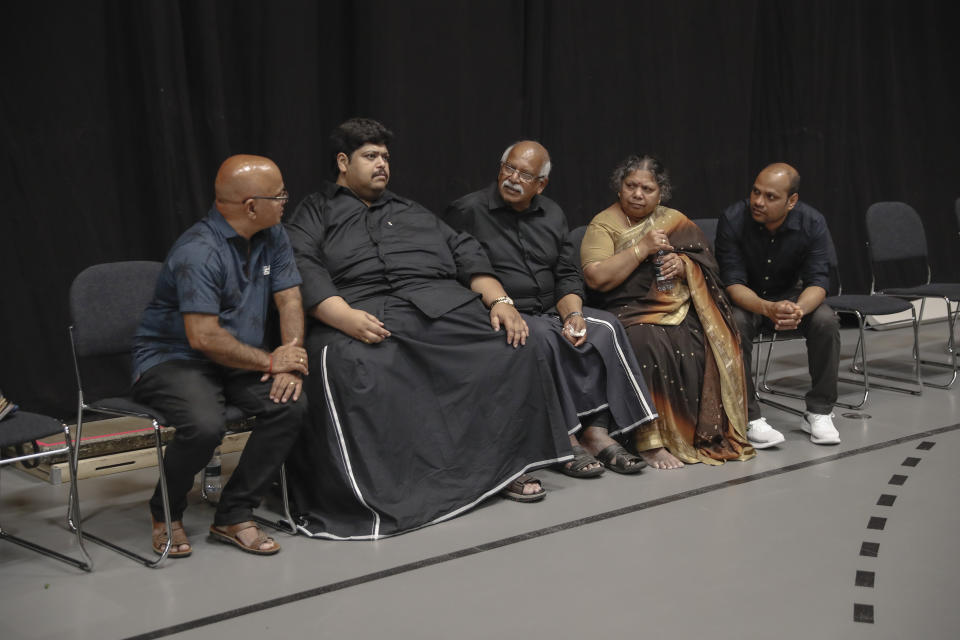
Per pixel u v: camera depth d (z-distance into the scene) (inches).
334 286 123.6
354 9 171.0
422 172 180.9
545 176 140.7
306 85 165.9
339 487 114.6
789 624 89.4
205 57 153.4
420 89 178.2
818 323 150.6
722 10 226.1
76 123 146.8
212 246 106.6
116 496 130.1
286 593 97.4
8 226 142.9
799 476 134.3
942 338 236.1
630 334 141.9
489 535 113.2
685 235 147.9
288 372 110.6
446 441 119.7
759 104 247.3
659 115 218.4
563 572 102.0
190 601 95.7
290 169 165.3
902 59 277.0
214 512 124.1
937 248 286.0
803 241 156.5
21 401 145.6
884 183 273.7
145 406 107.8
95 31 147.2
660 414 141.3
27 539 113.9
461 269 135.5
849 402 176.9
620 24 209.3
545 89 201.0
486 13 187.8
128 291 116.5
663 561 104.7
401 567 103.9
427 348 119.6
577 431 137.9
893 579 99.5
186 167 152.6
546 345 131.8
